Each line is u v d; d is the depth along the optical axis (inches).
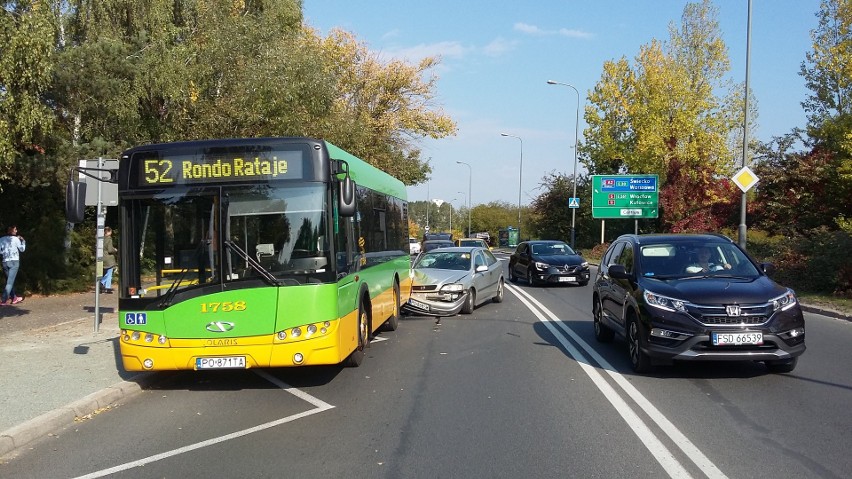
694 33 1514.5
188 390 319.3
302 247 291.9
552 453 215.5
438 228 4527.6
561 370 346.9
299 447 227.6
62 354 387.5
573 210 1694.1
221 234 291.9
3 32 464.8
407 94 1378.0
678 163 1498.5
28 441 240.8
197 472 205.6
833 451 212.1
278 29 764.0
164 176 296.7
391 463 209.0
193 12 781.3
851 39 890.7
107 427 259.6
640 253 365.7
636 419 251.9
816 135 936.9
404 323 543.2
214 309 288.5
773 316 298.0
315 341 288.4
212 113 692.7
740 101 1498.5
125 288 294.7
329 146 318.3
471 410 270.7
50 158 639.1
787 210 893.2
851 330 465.4
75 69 644.1
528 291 828.0
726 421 247.6
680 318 301.6
